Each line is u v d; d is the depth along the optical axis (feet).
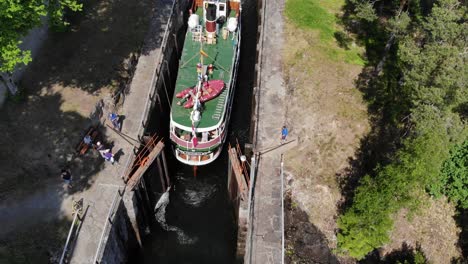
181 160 134.82
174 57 164.35
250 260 106.83
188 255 130.00
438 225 127.34
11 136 121.49
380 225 108.88
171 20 159.43
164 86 148.56
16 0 102.17
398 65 142.61
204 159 133.59
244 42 181.47
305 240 120.98
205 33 151.94
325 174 131.34
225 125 136.67
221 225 136.56
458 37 110.83
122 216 114.42
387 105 142.31
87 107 130.72
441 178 127.24
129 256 124.06
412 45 115.14
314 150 134.10
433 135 105.81
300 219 124.16
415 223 126.52
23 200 109.70
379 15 172.04
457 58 105.40
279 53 156.66
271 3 176.55
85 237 104.53
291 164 130.31
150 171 125.90
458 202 129.39
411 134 117.39
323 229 123.85
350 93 146.82
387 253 122.62
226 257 129.70
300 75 149.89
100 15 159.84
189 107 130.41
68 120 126.62
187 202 141.28
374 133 138.62
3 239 102.63
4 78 124.77
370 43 162.20
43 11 109.70
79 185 113.80
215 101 134.62
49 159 117.80
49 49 145.59
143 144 126.00
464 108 125.29
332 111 141.90
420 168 104.88
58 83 135.95
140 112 131.44
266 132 133.39
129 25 157.69
